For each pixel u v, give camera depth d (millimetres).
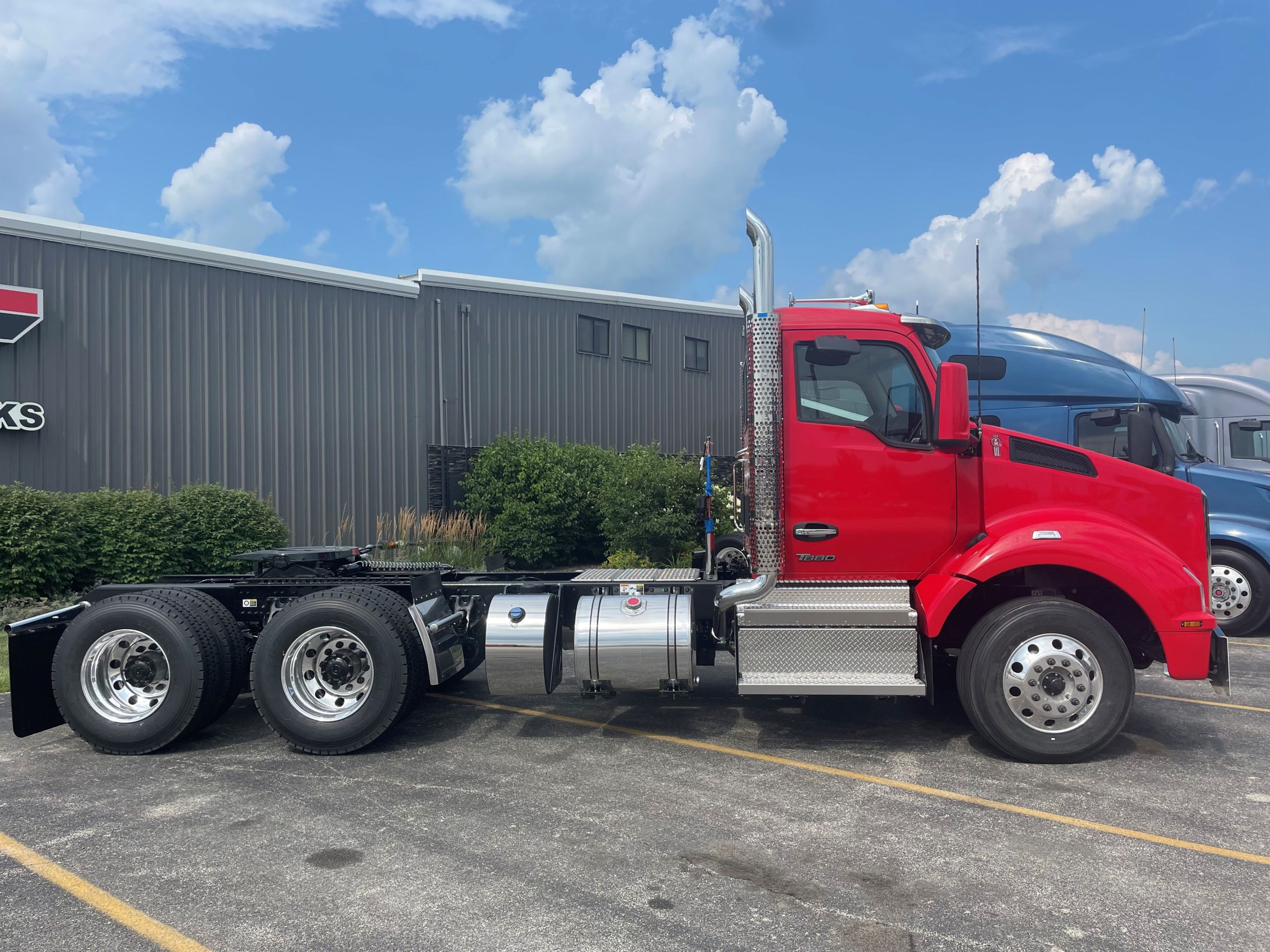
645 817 4438
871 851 4023
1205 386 12430
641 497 12844
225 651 5766
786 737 5863
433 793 4816
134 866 3893
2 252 11023
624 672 5691
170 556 10727
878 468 5570
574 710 6617
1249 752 5477
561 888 3656
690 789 4855
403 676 5496
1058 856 3963
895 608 5348
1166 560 5262
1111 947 3201
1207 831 4246
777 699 6918
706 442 6668
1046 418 9992
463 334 16203
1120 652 5156
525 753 5547
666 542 12891
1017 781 4957
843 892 3625
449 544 14484
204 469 12797
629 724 6223
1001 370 10039
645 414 19469
